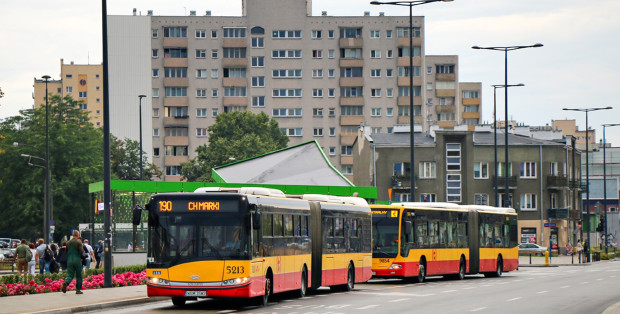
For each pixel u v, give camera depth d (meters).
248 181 109.88
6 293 50.84
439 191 171.75
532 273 96.44
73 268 50.50
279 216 49.31
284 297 53.28
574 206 194.12
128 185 84.81
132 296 49.19
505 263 88.62
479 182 172.62
